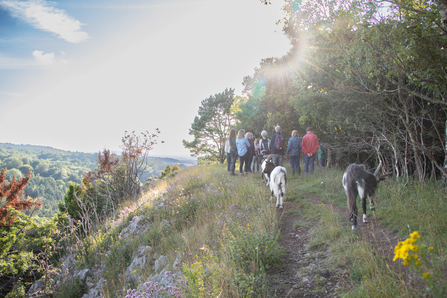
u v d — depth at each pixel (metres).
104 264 7.54
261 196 8.26
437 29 5.41
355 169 5.48
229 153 12.84
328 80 11.34
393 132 8.55
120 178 16.14
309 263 4.54
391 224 5.35
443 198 5.91
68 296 7.07
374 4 6.13
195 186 11.98
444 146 7.43
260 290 3.79
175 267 5.45
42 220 12.27
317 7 8.05
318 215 6.58
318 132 12.34
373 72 7.07
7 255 10.61
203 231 6.73
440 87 6.06
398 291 3.11
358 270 3.89
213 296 3.34
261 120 20.27
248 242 4.90
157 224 8.68
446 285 2.03
